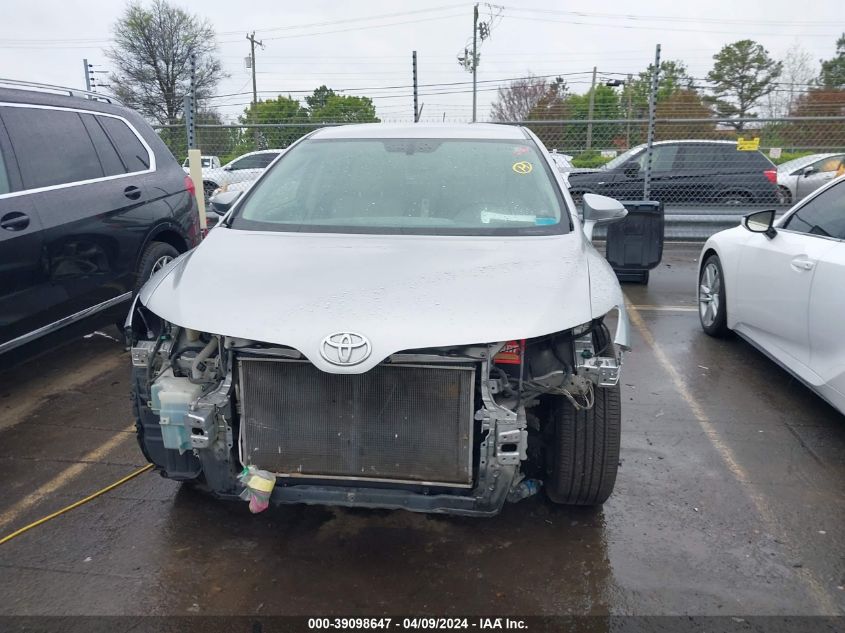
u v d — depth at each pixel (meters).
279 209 3.53
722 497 3.43
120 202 4.99
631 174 11.23
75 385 4.86
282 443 2.61
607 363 2.64
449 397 2.52
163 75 45.91
